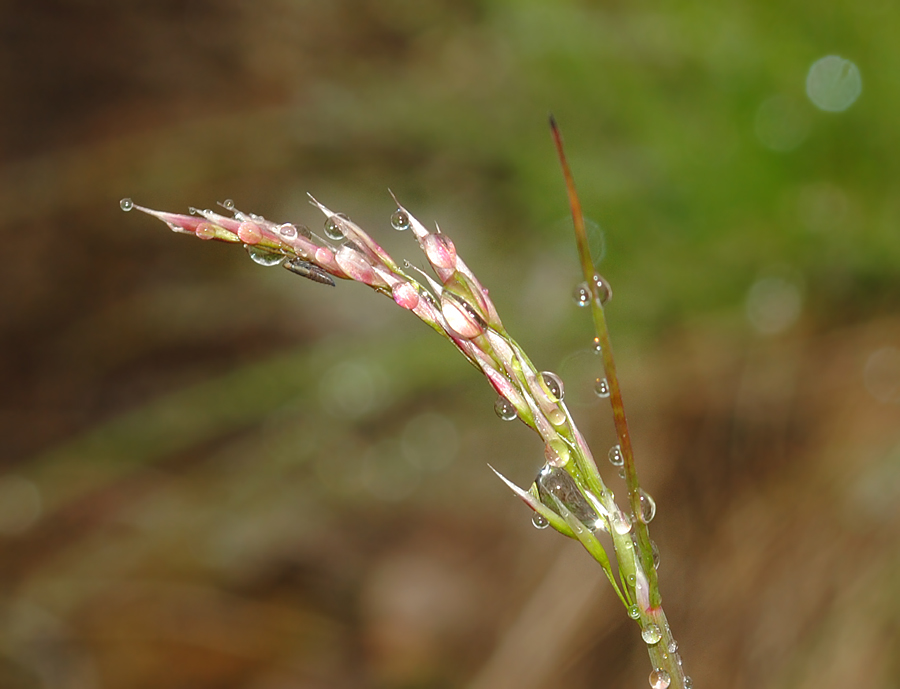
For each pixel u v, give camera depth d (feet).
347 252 0.37
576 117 0.96
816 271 0.79
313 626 0.94
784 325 0.78
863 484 0.63
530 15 0.95
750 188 0.83
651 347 0.83
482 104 1.09
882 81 0.77
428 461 1.08
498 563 0.93
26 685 0.88
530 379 0.37
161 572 0.99
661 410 0.77
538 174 0.99
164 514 1.07
